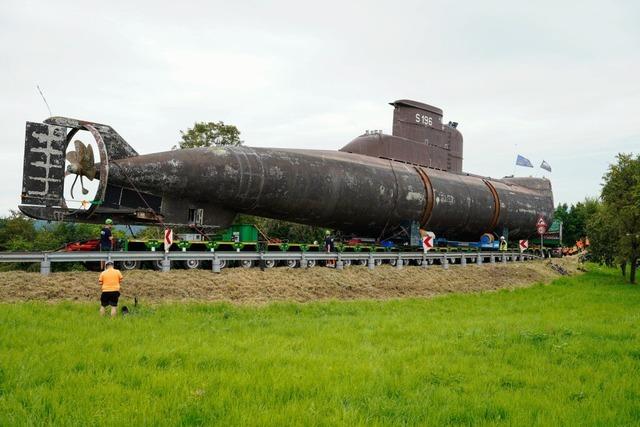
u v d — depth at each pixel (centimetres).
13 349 945
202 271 1827
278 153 2369
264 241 2244
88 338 1064
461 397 794
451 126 3616
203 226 2111
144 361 913
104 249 1694
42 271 1526
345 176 2572
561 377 929
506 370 965
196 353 970
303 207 2423
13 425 614
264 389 782
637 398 812
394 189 2814
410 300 2030
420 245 3008
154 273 1703
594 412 733
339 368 912
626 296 2375
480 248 3597
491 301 2139
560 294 2473
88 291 1527
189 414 666
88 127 1809
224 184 2102
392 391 809
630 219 3056
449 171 3525
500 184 4000
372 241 2892
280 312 1583
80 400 705
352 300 1961
